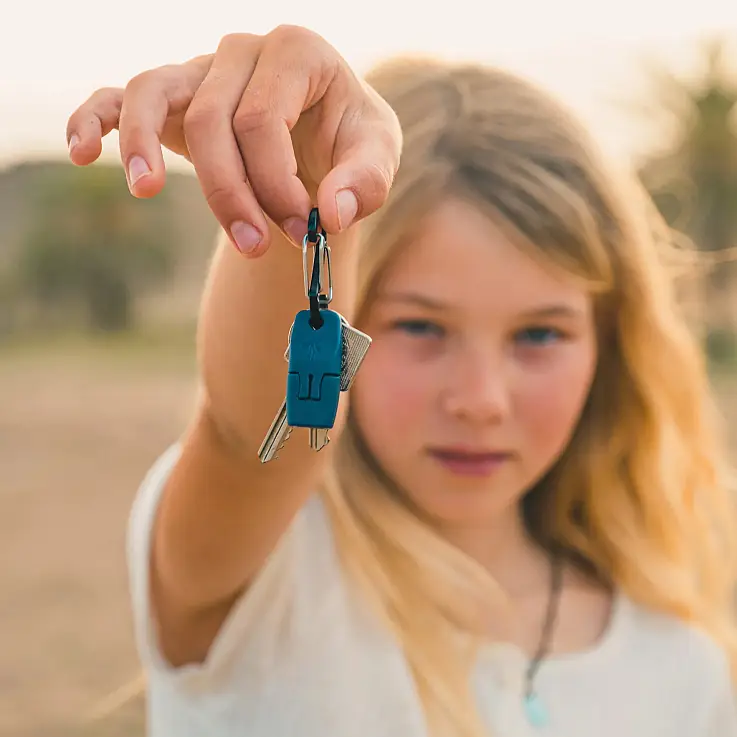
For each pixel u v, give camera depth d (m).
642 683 0.77
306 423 0.54
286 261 0.57
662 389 0.82
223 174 0.51
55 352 5.13
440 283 0.70
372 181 0.51
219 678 0.68
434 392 0.70
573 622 0.78
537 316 0.71
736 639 0.85
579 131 0.76
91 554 2.13
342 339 0.54
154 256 6.16
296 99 0.52
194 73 0.53
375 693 0.71
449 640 0.73
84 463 2.87
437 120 0.72
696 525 0.87
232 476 0.61
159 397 3.93
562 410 0.72
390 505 0.74
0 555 2.12
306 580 0.71
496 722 0.73
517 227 0.70
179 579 0.65
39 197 6.35
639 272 0.79
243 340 0.58
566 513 0.82
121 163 0.52
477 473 0.71
